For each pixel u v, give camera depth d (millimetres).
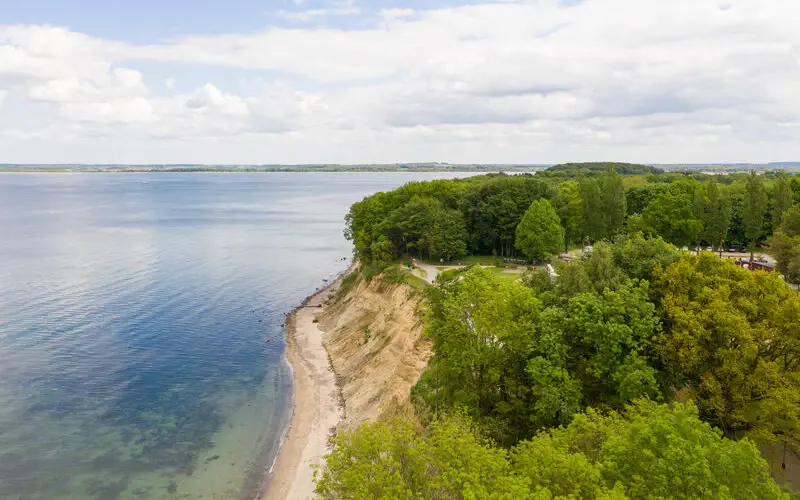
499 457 22375
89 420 50156
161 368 62438
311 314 85500
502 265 83312
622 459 21406
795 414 29312
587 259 41812
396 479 21094
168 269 114688
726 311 32062
